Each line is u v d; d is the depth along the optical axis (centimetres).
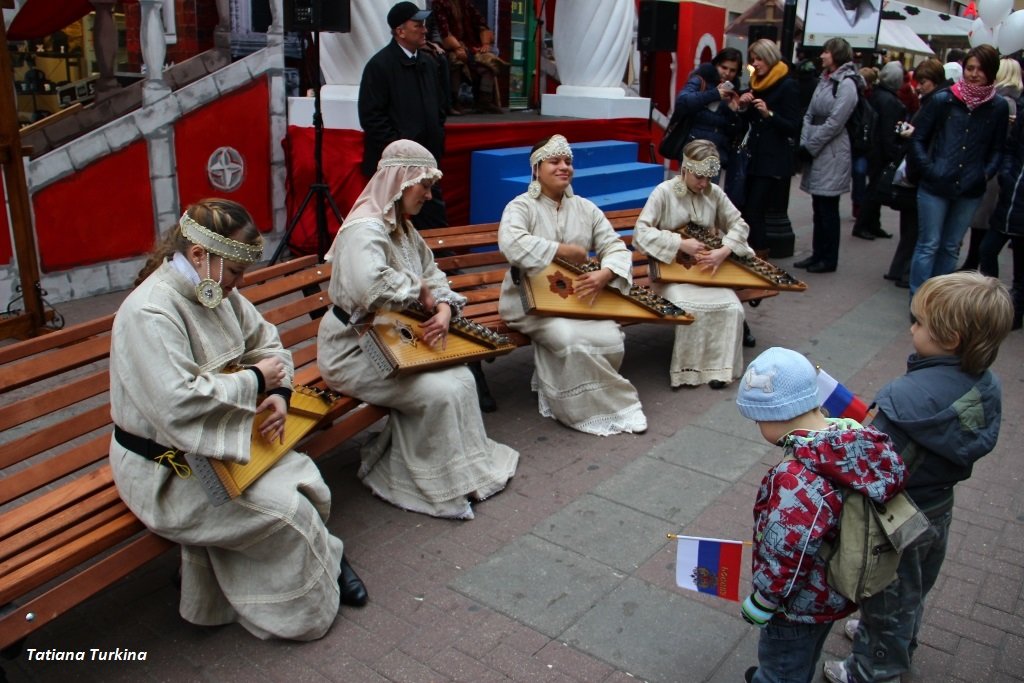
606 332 446
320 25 611
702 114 750
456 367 373
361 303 346
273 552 276
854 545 204
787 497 203
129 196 649
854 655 263
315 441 343
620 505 374
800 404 208
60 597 248
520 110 1184
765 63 738
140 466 264
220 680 265
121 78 953
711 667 275
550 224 453
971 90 589
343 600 301
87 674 266
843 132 745
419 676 268
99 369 524
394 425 369
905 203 716
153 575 322
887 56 1555
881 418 238
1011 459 431
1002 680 273
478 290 514
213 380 258
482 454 376
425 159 359
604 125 910
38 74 930
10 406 288
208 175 698
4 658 265
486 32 1026
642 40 933
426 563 329
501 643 284
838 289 736
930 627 298
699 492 388
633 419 451
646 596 312
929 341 234
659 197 525
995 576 330
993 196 670
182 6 913
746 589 317
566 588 315
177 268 260
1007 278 807
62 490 284
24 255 533
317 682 265
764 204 782
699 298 509
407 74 632
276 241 762
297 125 734
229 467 267
